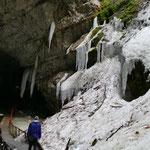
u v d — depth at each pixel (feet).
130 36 32.60
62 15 46.80
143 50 26.73
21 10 46.83
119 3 42.88
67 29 46.73
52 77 47.39
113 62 33.47
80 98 32.53
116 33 36.65
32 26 50.26
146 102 19.08
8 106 68.28
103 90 30.09
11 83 78.28
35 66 55.57
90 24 44.14
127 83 27.20
